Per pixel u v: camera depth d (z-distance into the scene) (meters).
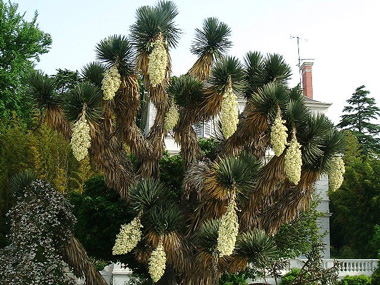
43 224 8.23
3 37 24.53
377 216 21.50
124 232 7.35
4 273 7.70
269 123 7.69
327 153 7.73
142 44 8.30
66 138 8.28
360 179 22.28
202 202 7.93
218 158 8.48
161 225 7.27
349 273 17.86
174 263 7.50
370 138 34.78
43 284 7.87
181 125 8.88
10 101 23.41
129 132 8.53
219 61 8.03
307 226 15.16
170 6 8.72
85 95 7.69
